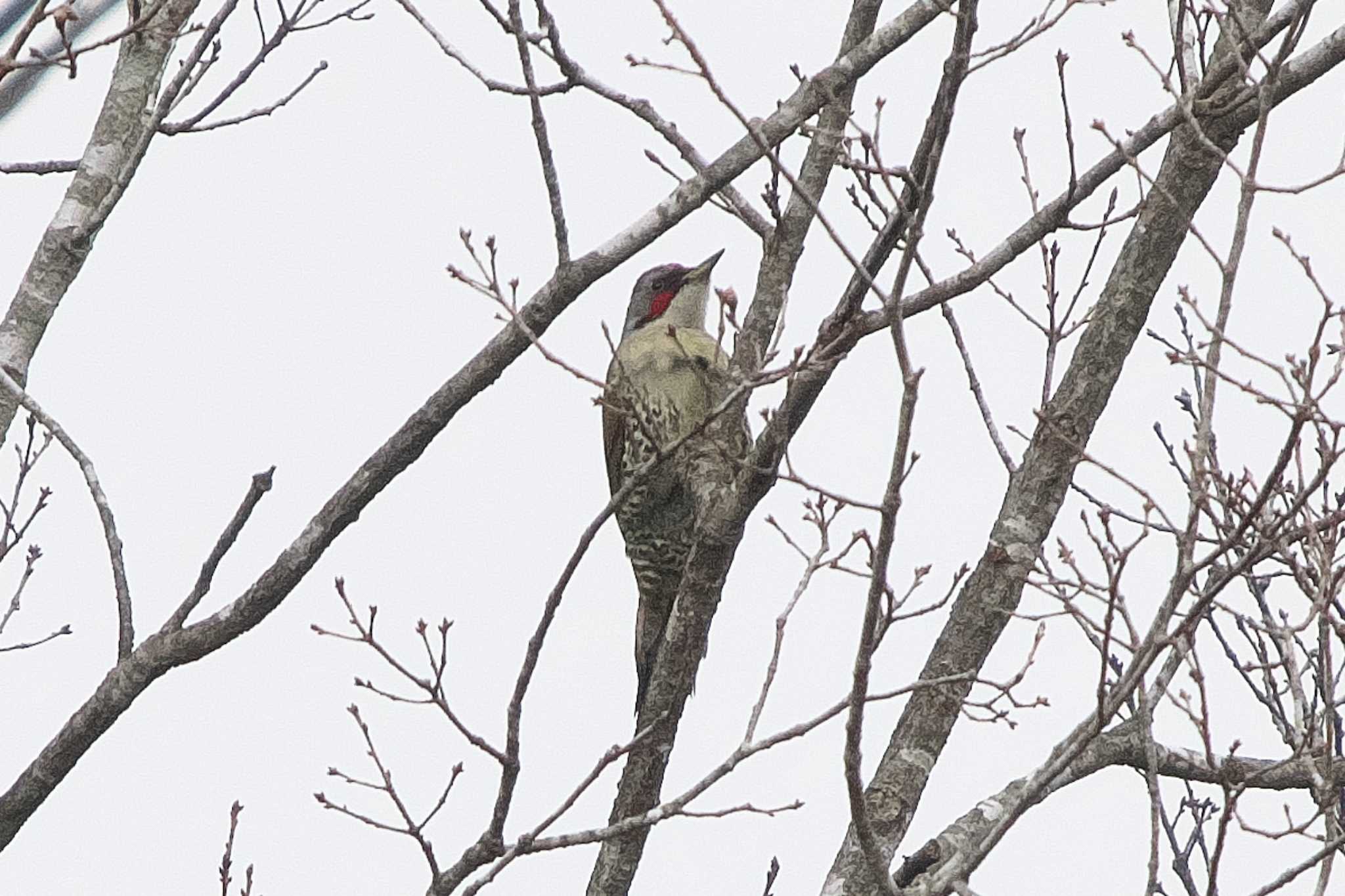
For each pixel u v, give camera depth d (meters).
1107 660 8.56
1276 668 10.40
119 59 13.30
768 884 10.75
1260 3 11.16
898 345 7.93
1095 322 11.25
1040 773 8.73
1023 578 10.66
